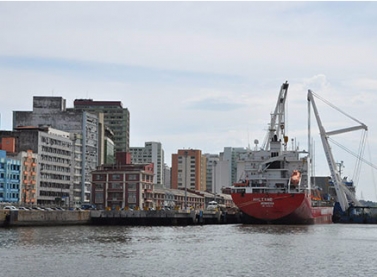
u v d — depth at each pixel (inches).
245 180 6353.3
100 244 3622.0
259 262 2844.5
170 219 6205.7
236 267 2677.2
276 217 5969.5
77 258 2913.4
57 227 5339.6
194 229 5374.0
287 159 6264.8
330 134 7317.9
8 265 2657.5
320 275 2484.0
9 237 4003.4
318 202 7229.3
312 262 2861.7
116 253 3149.6
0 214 5083.7
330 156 7367.1
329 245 3715.6
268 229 5359.3
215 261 2866.6
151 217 6151.6
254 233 4773.6
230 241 3946.9
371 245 3742.6
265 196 5954.7
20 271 2500.0
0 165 7691.9
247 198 6018.7
